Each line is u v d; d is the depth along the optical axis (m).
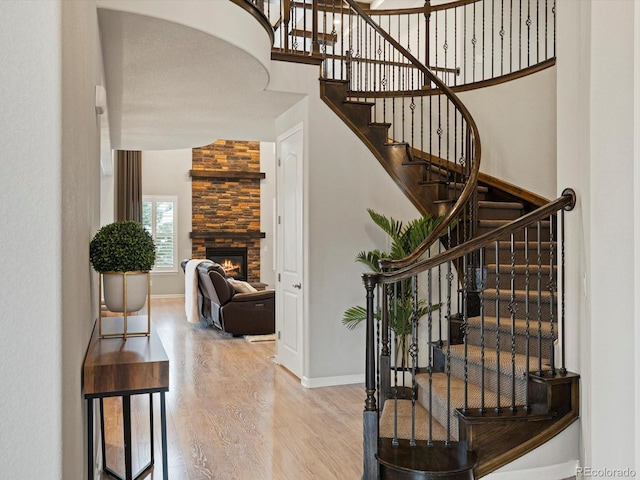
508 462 2.96
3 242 1.17
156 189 12.49
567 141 3.17
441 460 2.86
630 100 2.29
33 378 1.18
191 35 3.49
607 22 2.42
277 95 5.12
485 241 3.11
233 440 3.78
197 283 8.98
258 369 5.88
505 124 5.61
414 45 9.00
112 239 2.53
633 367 2.29
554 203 3.10
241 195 13.09
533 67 5.35
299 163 5.40
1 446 1.16
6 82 1.17
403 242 4.79
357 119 5.31
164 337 7.83
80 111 1.80
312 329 5.17
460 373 3.75
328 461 3.41
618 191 2.37
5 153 1.17
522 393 3.24
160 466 3.33
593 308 2.50
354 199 5.30
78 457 1.78
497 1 7.95
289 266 5.75
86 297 2.26
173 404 4.62
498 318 3.13
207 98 5.20
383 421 3.43
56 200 1.19
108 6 3.08
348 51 5.46
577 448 3.08
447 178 5.05
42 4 1.19
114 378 2.08
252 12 3.90
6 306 1.17
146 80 4.52
